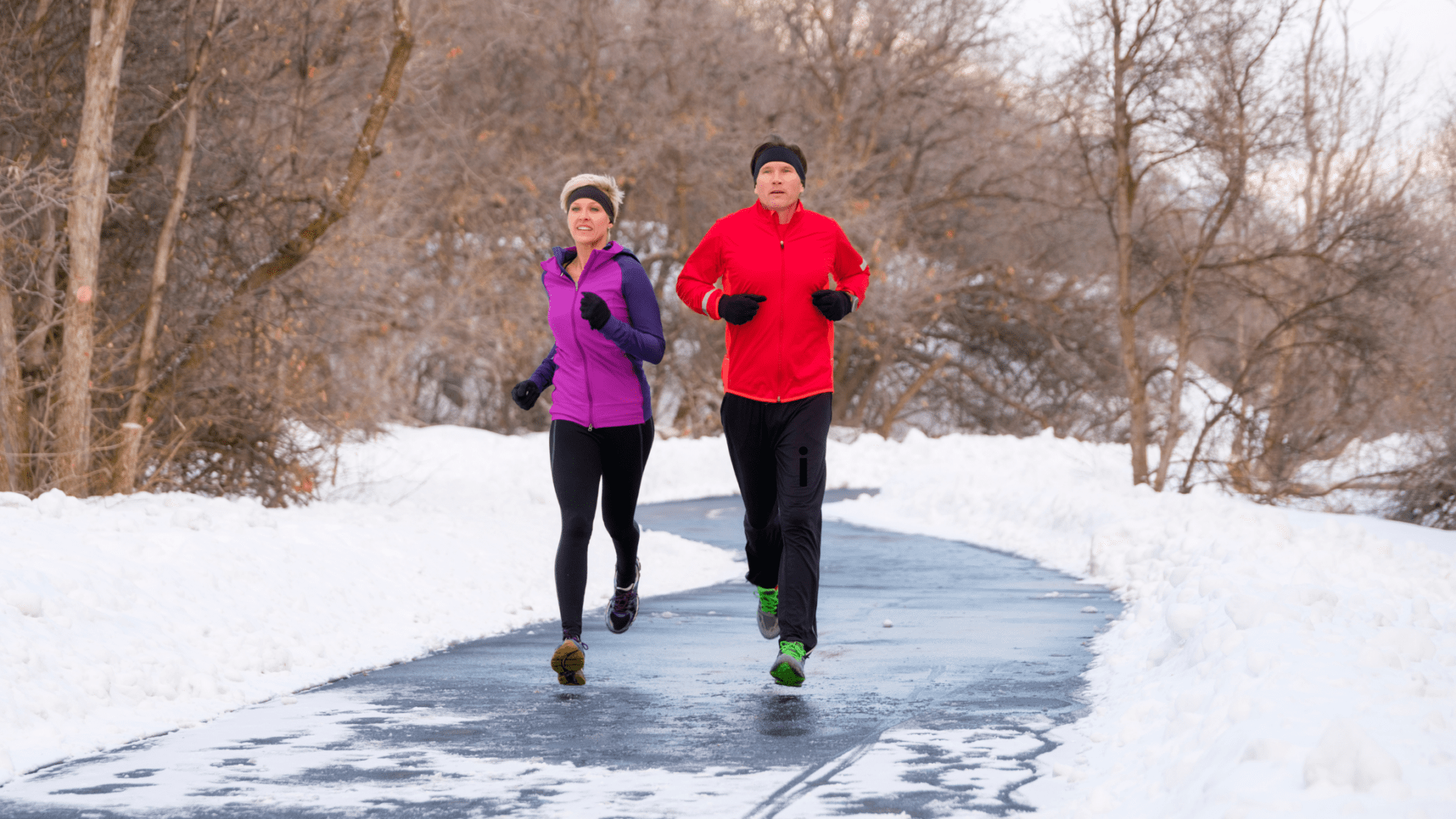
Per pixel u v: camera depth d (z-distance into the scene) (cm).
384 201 2967
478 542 1342
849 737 595
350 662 811
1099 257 4934
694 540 1956
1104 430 5222
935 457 3597
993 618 1055
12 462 1407
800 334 728
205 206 1812
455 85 4231
